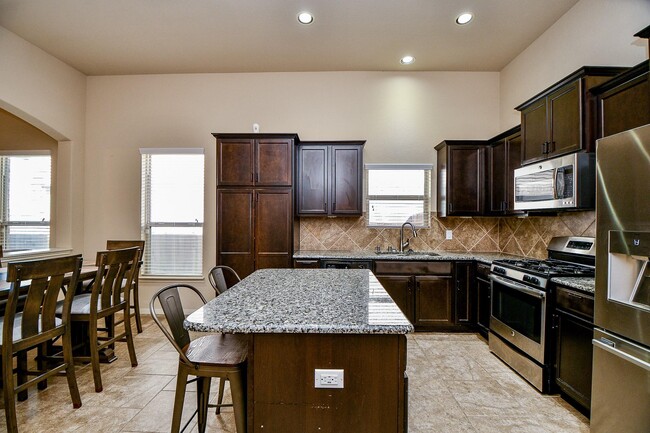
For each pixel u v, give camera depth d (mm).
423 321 3455
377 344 1203
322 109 4121
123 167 4203
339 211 3787
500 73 4066
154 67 4000
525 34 3268
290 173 3598
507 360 2668
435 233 4086
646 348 1474
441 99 4105
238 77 4160
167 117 4191
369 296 1619
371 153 4121
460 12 2920
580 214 2779
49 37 3334
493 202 3588
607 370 1674
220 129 4168
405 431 1199
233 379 1358
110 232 4199
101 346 2369
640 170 1482
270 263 3564
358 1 2777
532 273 2381
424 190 4098
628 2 2420
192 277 4102
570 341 2055
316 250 4055
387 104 4109
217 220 3598
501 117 4031
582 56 2770
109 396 2217
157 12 2932
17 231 4238
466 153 3721
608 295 1659
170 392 2271
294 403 1210
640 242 1475
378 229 4102
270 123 4141
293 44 3467
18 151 4168
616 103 2033
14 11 2904
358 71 4117
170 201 4172
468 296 3445
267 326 1178
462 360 2791
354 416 1200
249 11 2916
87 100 4223
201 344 1610
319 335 1206
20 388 1791
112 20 3049
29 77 3451
